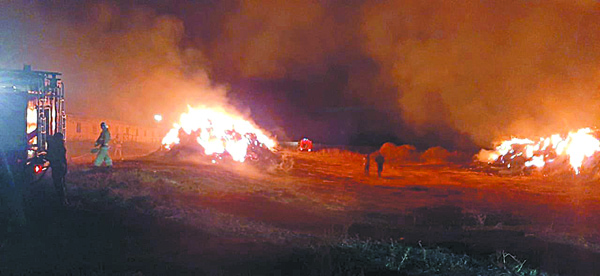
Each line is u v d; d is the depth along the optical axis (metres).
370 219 12.97
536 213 15.13
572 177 24.98
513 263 8.20
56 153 10.24
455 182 24.25
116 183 13.12
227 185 15.74
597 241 10.68
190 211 10.95
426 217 13.98
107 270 6.42
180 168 17.84
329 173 25.66
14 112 10.99
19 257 6.91
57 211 9.79
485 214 14.73
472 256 8.68
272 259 7.43
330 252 7.95
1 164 10.13
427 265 7.77
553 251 9.23
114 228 8.83
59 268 6.46
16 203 9.23
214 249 7.88
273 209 12.92
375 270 7.26
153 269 6.58
